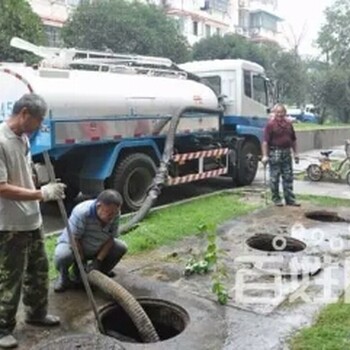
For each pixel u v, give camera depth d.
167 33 24.84
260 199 9.39
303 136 20.28
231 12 51.97
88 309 4.39
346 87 34.62
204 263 5.35
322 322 4.24
